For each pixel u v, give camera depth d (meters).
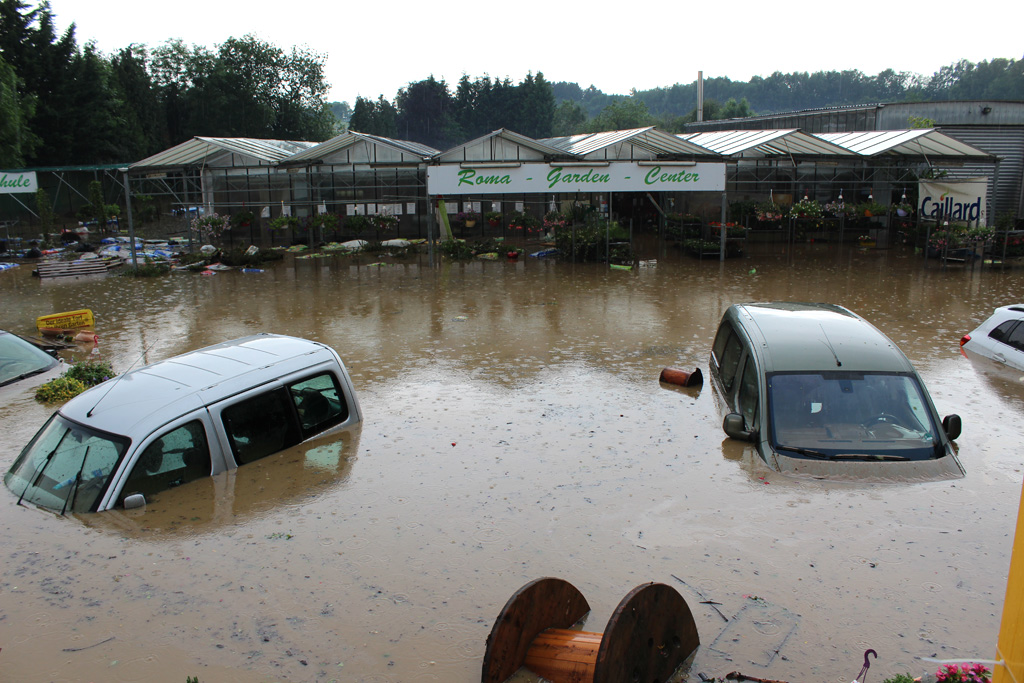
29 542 6.50
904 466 7.49
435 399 10.68
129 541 6.51
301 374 8.92
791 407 8.13
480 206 32.41
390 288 20.91
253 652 5.04
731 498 7.12
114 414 7.63
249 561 6.17
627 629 4.25
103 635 5.24
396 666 4.88
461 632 5.22
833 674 4.71
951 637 5.04
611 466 8.03
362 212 31.38
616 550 6.26
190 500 7.31
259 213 32.47
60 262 25.52
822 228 31.31
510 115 98.19
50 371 11.90
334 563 6.13
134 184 46.12
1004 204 35.97
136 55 64.00
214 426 7.94
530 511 7.00
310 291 20.58
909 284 20.69
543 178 24.16
